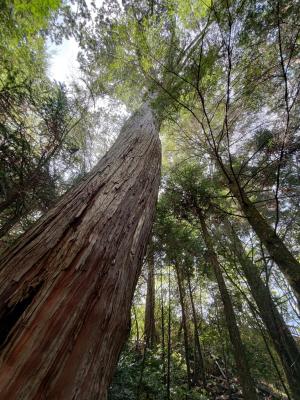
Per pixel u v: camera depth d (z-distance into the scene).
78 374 0.70
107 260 1.09
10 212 3.24
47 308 0.77
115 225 1.31
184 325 4.32
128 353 4.42
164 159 6.10
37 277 0.86
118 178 1.74
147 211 1.73
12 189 2.81
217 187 4.56
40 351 0.67
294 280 2.08
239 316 5.09
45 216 1.24
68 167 3.85
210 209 4.37
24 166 2.95
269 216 4.46
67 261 0.95
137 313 7.70
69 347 0.73
